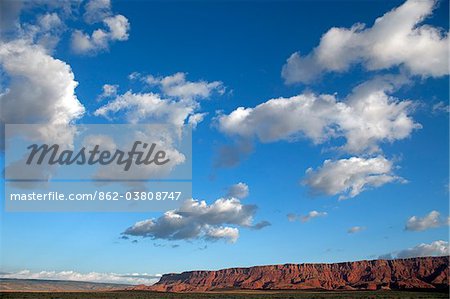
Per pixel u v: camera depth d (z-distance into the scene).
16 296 170.62
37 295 174.12
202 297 183.00
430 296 191.75
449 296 190.62
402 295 197.38
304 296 198.88
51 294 181.00
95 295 180.12
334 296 196.25
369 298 182.62
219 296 192.12
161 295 192.75
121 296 177.88
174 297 179.75
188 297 181.62
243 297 188.75
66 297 167.12
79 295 178.38
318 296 198.12
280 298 187.38
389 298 180.25
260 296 199.50
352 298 184.12
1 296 171.75
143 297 176.38
